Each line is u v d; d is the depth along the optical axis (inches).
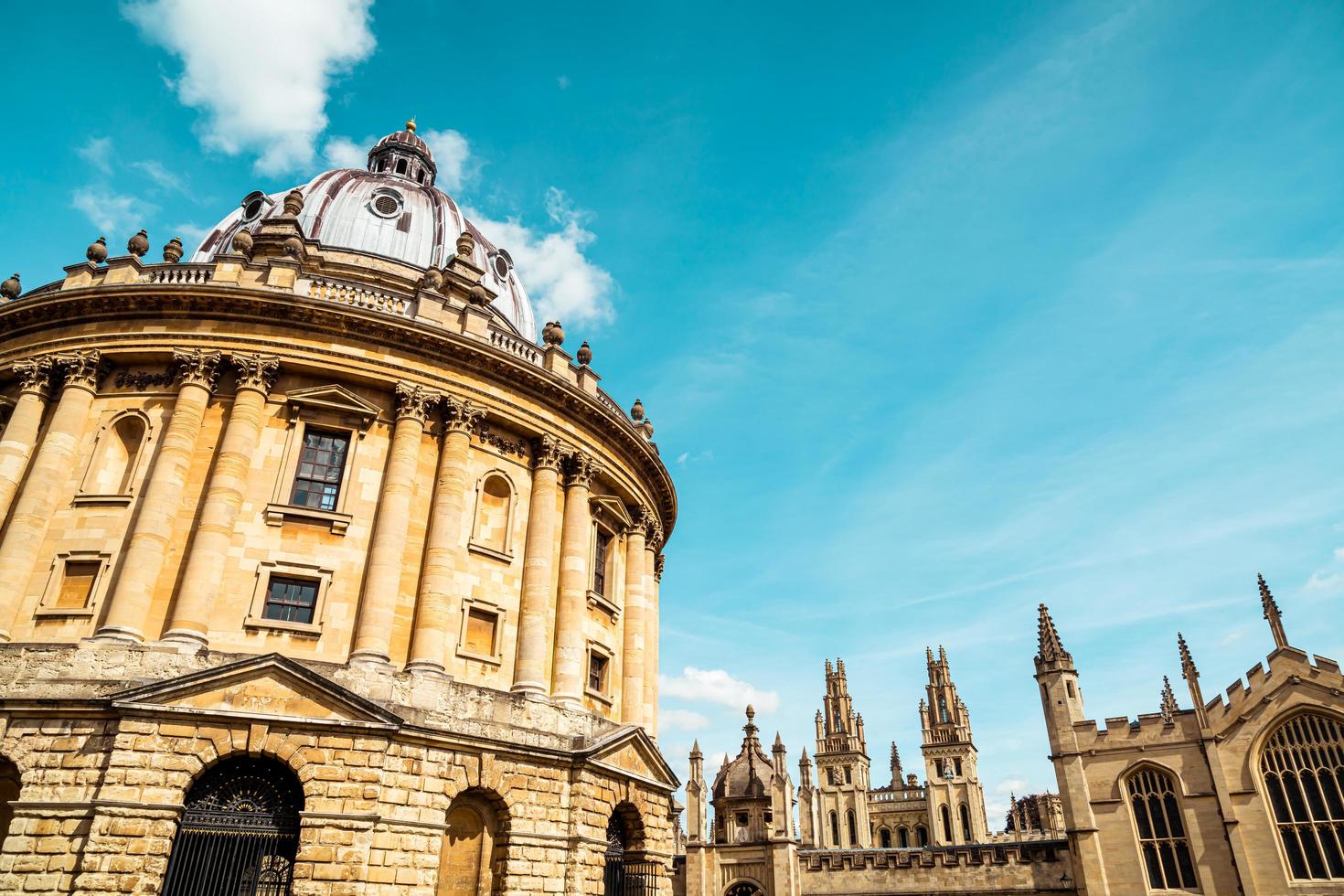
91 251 1451.8
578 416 1556.3
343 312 1320.1
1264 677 2258.9
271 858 1024.2
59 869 938.1
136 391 1295.5
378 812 1048.8
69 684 1031.6
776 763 2586.1
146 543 1142.3
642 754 1467.8
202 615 1119.6
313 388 1315.2
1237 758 2214.6
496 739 1190.3
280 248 1627.7
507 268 2116.1
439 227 1990.7
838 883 2642.7
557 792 1259.8
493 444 1443.2
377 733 1079.0
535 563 1408.7
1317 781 2138.3
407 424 1330.0
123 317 1314.0
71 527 1197.7
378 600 1203.2
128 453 1285.7
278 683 1063.0
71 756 990.4
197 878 986.1
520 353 1556.3
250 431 1248.8
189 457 1227.2
